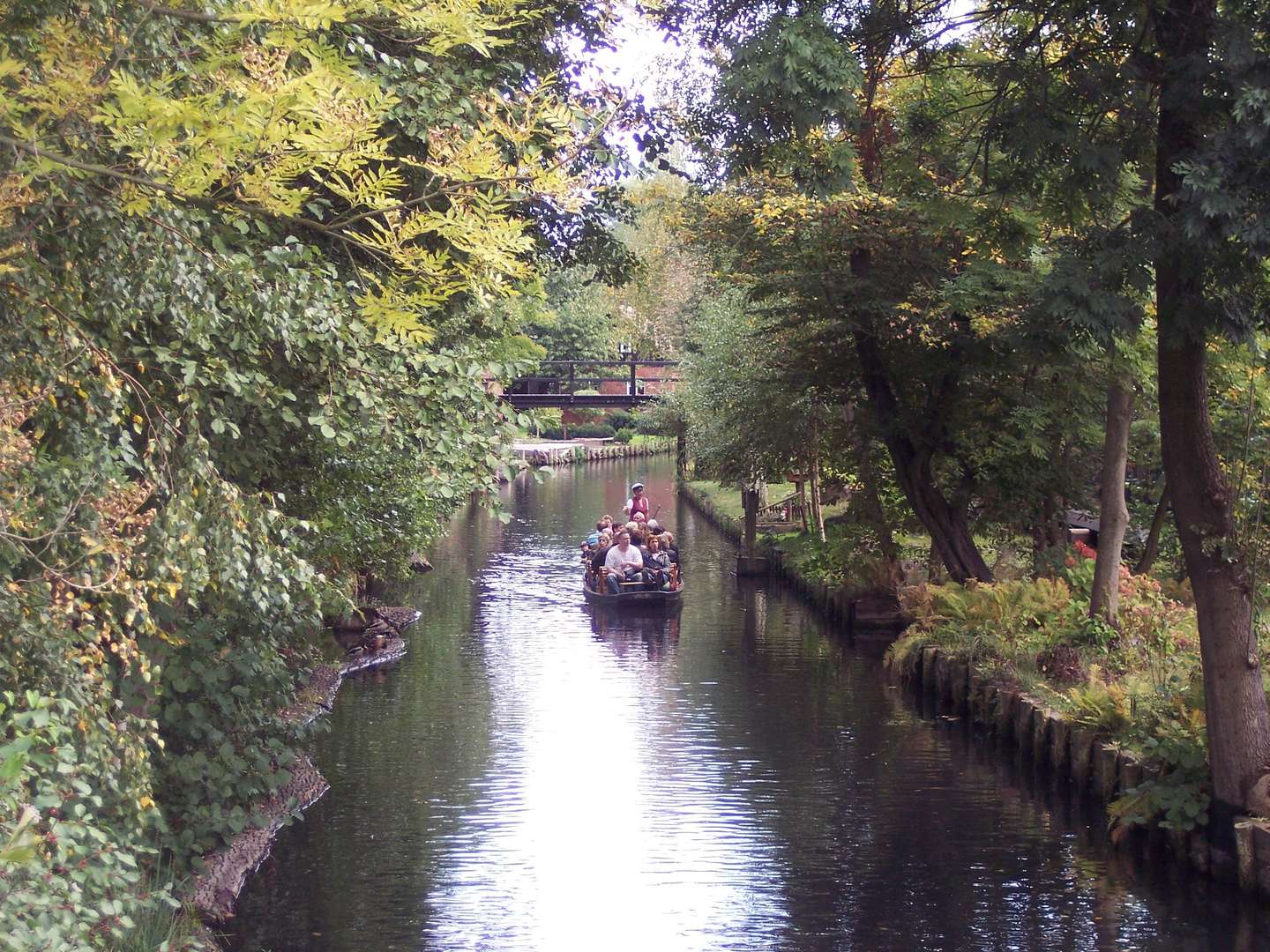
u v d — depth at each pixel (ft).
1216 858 34.45
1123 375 50.19
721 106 35.73
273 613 32.42
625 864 35.58
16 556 18.63
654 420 167.43
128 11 17.95
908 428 66.03
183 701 33.06
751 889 34.12
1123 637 54.34
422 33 25.21
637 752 48.37
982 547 88.07
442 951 29.40
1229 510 34.91
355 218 19.17
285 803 39.78
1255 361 49.34
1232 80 28.96
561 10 35.04
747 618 82.79
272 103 15.97
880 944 30.12
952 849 37.47
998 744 49.88
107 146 18.25
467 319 29.30
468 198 19.98
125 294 19.79
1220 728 34.71
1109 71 33.58
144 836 28.94
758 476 97.60
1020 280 53.16
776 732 51.90
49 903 16.71
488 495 24.23
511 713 54.44
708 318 102.83
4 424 18.16
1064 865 36.24
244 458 27.58
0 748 15.34
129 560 19.29
